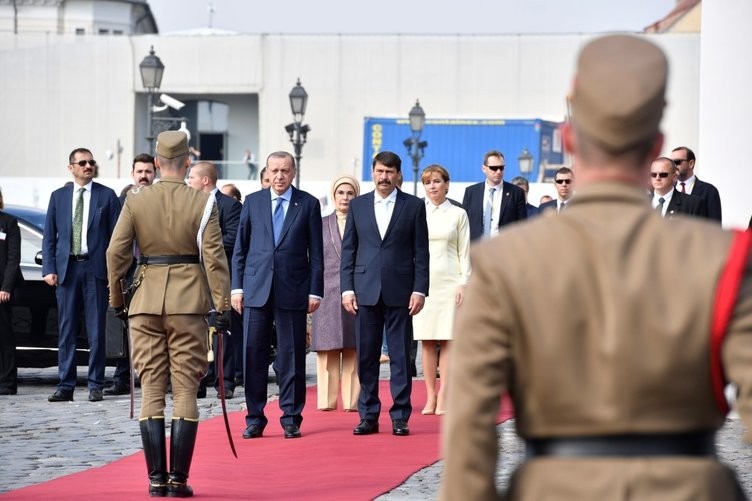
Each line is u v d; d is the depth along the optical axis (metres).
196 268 11.31
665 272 3.60
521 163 72.56
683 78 81.75
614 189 3.71
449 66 89.06
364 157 76.50
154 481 10.98
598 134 3.68
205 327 11.31
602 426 3.57
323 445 14.49
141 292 11.20
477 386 3.61
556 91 88.19
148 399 11.11
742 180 19.25
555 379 3.59
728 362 3.53
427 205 17.55
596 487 3.54
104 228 19.39
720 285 3.55
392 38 89.25
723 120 19.36
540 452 3.67
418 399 19.94
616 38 3.76
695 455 3.59
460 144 75.00
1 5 135.00
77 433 15.62
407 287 15.41
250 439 15.12
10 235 20.27
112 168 91.00
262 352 15.25
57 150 91.44
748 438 3.46
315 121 90.00
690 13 109.38
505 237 3.73
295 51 90.19
